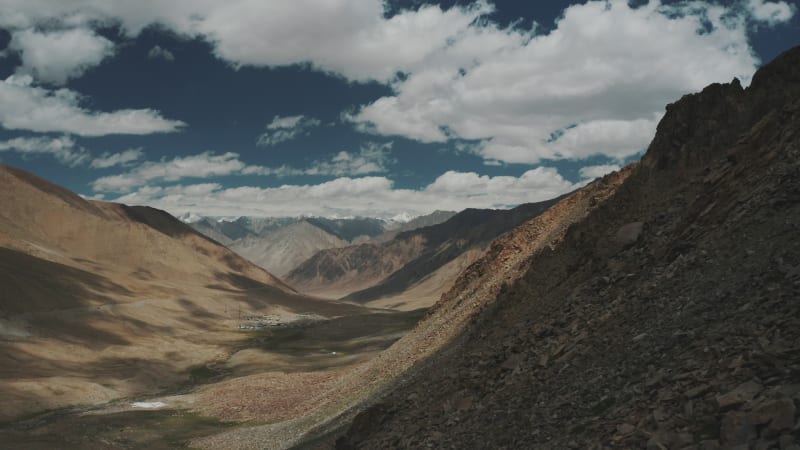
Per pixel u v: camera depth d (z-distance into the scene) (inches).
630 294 970.1
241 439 2283.5
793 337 557.3
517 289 1624.0
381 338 6190.9
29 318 5826.8
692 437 508.4
